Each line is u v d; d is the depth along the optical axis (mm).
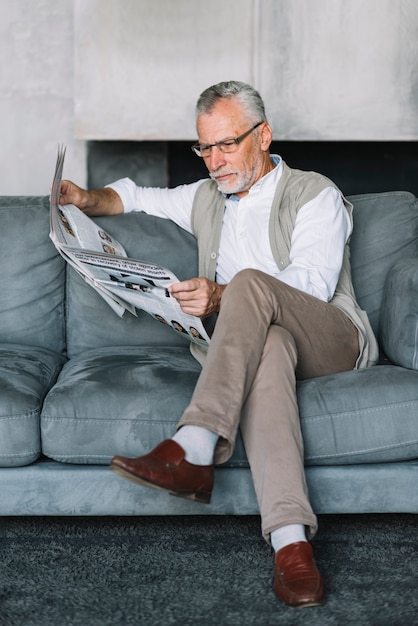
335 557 1712
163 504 1745
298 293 1814
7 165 3979
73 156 3969
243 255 2137
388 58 3648
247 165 2088
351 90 3676
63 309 2289
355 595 1543
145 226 2287
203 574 1640
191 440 1547
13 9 3865
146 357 2008
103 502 1742
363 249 2252
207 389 1577
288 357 1672
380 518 1952
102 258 1783
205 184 2258
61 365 2158
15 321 2250
